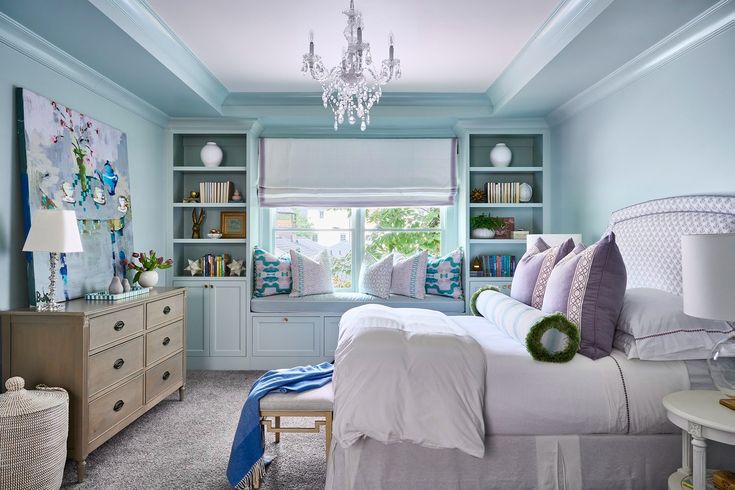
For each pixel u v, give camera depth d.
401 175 5.13
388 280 4.85
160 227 4.69
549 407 2.17
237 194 4.96
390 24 3.08
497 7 2.85
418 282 4.84
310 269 4.93
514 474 2.18
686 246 1.89
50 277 2.76
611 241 2.35
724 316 1.76
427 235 5.35
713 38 2.59
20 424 2.18
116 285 3.21
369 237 5.32
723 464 2.15
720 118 2.55
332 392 2.51
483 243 5.20
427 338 2.33
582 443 2.19
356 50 2.40
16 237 2.79
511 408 2.18
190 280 4.81
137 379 3.16
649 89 3.16
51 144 3.00
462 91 4.47
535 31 3.19
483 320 3.30
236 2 2.78
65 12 2.53
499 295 3.18
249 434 2.40
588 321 2.30
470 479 2.18
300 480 2.56
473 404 2.13
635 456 2.19
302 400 2.43
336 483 2.20
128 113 4.05
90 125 3.43
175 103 4.21
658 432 2.19
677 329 2.21
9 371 2.61
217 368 4.80
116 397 2.90
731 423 1.69
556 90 3.87
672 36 2.80
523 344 2.43
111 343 2.84
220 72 3.95
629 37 2.84
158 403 3.77
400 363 2.20
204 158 4.87
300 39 3.30
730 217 2.36
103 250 3.55
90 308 2.76
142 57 3.15
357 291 5.29
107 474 2.62
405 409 2.12
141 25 2.89
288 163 5.10
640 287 2.83
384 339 2.31
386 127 5.12
